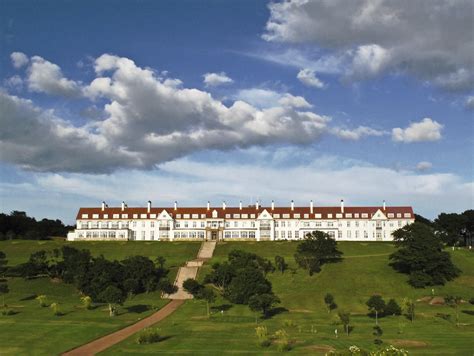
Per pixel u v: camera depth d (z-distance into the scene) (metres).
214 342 97.38
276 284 168.50
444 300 145.38
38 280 173.12
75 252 183.12
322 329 112.50
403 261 173.62
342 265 187.00
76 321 121.12
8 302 150.00
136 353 88.81
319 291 160.62
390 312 129.38
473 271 179.00
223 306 144.75
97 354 89.12
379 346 92.94
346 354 71.38
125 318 127.00
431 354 86.31
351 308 142.38
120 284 160.88
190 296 160.00
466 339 100.06
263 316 131.50
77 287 160.38
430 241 169.00
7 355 89.19
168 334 105.94
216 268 171.00
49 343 97.75
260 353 87.81
